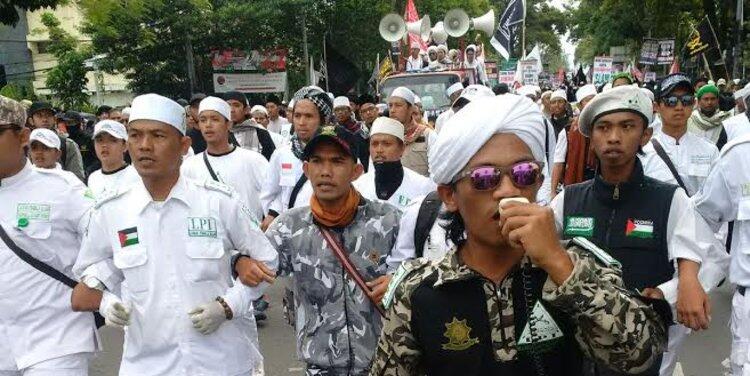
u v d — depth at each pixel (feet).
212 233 9.98
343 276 10.53
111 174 20.75
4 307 11.43
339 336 10.50
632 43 131.75
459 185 5.55
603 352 5.26
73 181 11.97
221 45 92.94
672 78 17.74
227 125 20.11
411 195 15.07
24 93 79.71
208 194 10.12
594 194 10.67
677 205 10.16
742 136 11.03
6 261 11.42
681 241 9.97
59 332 11.56
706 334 19.16
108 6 79.25
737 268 11.07
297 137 18.63
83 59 92.43
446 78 47.98
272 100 46.24
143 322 9.79
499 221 5.37
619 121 10.13
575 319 5.24
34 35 116.57
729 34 92.02
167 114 9.70
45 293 11.52
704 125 24.45
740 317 11.05
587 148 21.24
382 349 6.01
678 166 17.65
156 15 84.38
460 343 5.57
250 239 10.27
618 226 10.34
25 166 11.62
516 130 5.38
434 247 10.11
